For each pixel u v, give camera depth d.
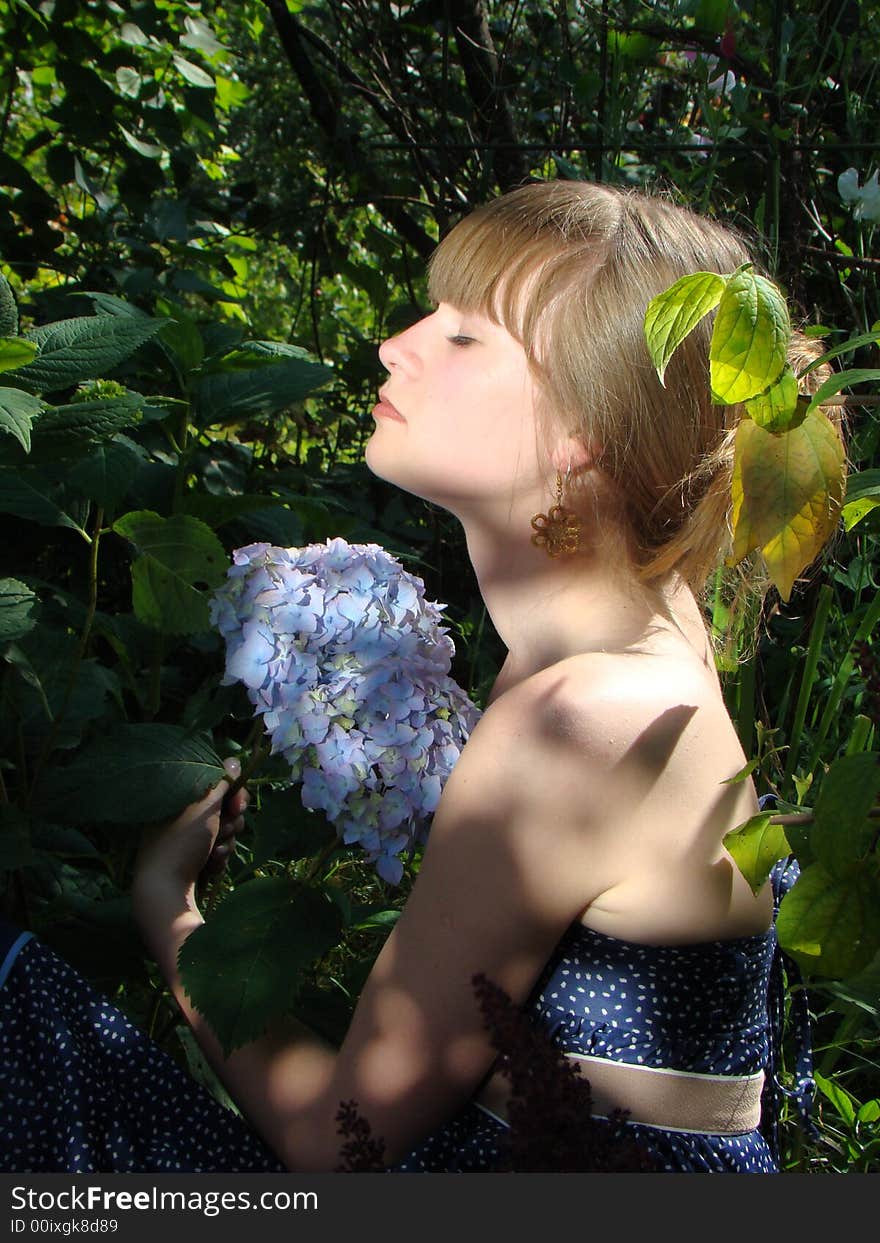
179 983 1.35
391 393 1.37
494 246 1.31
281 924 1.29
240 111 4.45
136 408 1.37
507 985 1.19
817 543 1.01
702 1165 1.22
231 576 1.35
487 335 1.32
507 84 3.42
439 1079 1.19
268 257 5.23
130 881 1.81
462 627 2.76
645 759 1.17
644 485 1.30
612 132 2.89
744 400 0.95
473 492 1.34
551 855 1.17
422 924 1.20
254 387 1.95
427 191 3.37
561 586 1.34
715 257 1.34
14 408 1.19
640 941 1.20
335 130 3.62
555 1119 0.88
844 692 2.29
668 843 1.18
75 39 3.40
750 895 1.23
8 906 1.58
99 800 1.39
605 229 1.31
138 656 1.92
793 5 2.83
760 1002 1.31
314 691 1.28
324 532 1.93
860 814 0.99
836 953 1.06
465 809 1.19
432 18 3.43
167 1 3.65
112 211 3.39
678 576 1.37
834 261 2.73
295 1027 1.30
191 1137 1.27
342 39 3.55
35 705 1.65
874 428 2.25
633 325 1.28
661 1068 1.20
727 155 2.90
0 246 3.26
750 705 2.12
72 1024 1.28
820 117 2.96
